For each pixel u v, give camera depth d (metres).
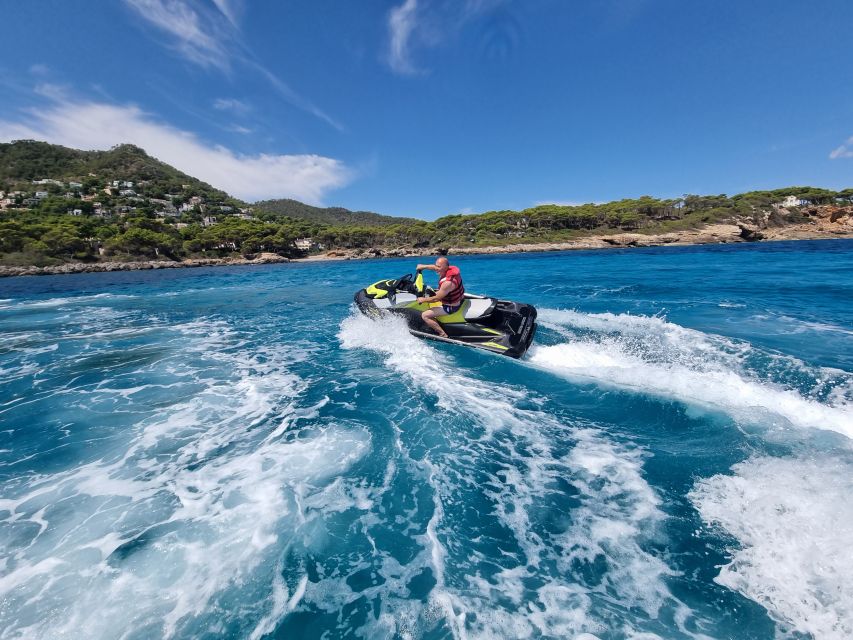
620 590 1.87
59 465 2.96
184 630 1.68
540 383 4.45
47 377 4.96
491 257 47.12
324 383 4.62
